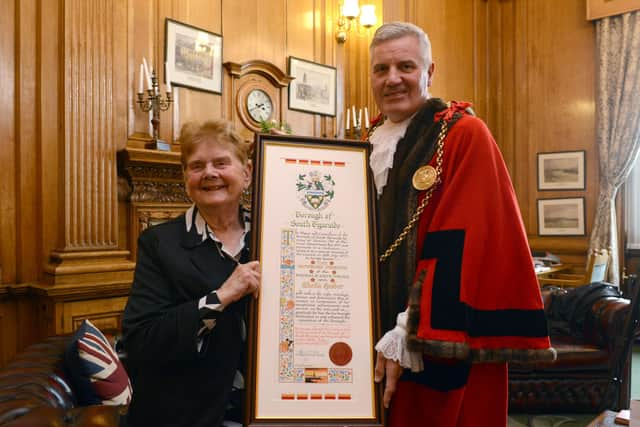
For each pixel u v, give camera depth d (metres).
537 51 6.79
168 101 3.96
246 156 1.42
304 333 1.28
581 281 5.71
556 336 3.43
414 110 1.46
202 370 1.25
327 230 1.36
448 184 1.32
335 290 1.32
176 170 4.03
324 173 1.41
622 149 6.01
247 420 1.21
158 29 4.25
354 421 1.23
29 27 3.31
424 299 1.21
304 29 5.47
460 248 1.22
